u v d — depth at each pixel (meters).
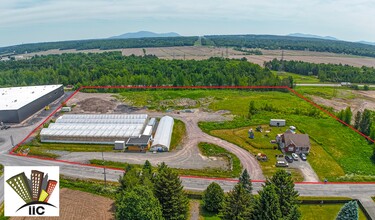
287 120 88.19
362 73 162.00
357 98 120.56
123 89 130.38
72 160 63.25
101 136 73.06
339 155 67.19
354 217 37.12
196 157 65.06
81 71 156.75
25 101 95.12
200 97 116.62
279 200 37.50
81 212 44.16
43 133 74.50
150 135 73.56
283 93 126.31
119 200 40.69
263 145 70.69
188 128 82.94
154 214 35.47
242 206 37.19
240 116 92.44
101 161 62.75
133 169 47.47
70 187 51.91
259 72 151.12
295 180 55.50
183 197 41.97
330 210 46.62
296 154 66.25
